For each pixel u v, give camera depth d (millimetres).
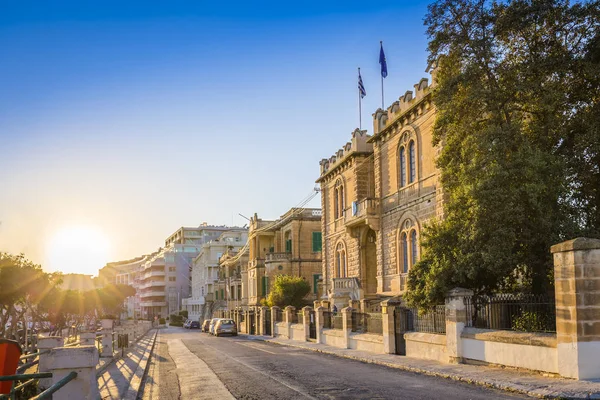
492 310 17750
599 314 13023
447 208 19625
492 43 18641
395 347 23406
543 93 18203
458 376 15312
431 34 19938
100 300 96438
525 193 16781
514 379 13859
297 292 54406
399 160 35562
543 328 15898
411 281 20656
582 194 18531
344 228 45188
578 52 18672
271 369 19719
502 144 17453
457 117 19969
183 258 148500
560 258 13641
